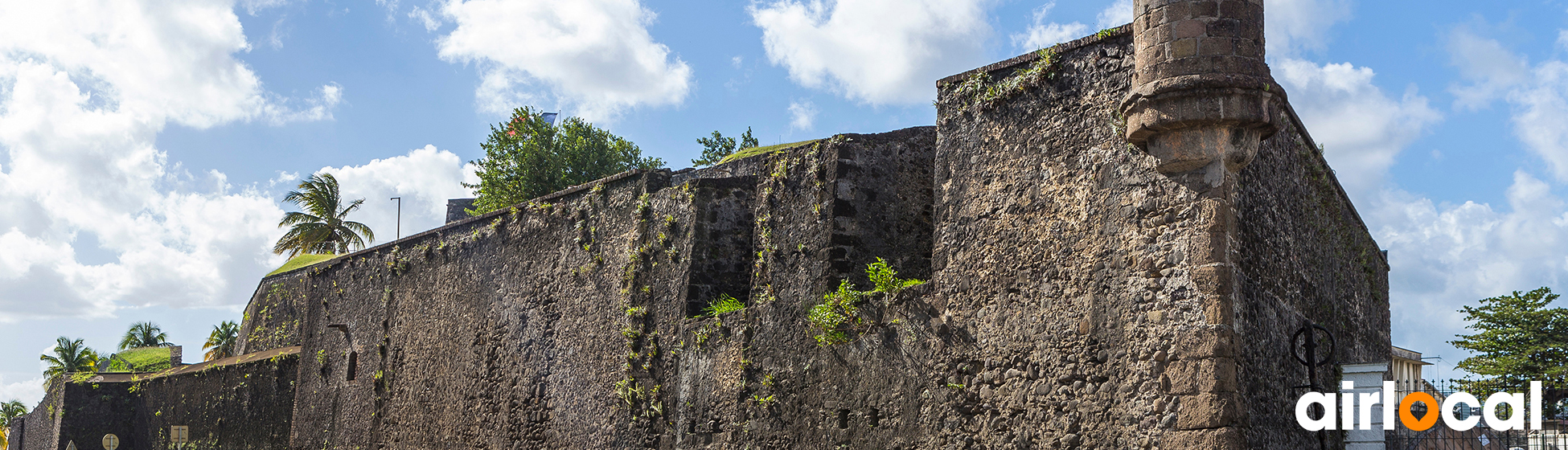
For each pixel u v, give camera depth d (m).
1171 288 10.02
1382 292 17.03
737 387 14.63
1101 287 10.60
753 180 16.58
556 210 18.64
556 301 18.22
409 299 22.31
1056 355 10.86
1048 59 11.45
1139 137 10.07
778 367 14.12
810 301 14.02
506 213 19.86
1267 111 9.76
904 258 14.51
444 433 20.25
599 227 17.66
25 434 39.97
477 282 20.28
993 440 11.28
